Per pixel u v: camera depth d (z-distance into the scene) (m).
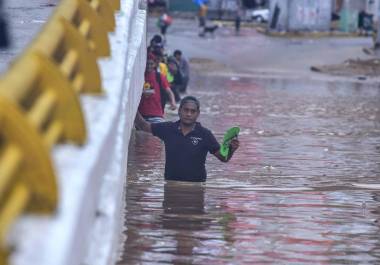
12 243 9.48
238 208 25.53
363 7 157.50
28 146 9.80
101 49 19.88
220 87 86.19
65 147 12.77
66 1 17.33
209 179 30.72
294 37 150.75
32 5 36.50
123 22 25.23
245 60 125.12
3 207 9.45
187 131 29.23
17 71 10.84
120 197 18.70
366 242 21.94
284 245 21.20
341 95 80.25
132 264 18.70
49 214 10.23
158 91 42.72
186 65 76.12
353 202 27.42
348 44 139.38
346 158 38.75
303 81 99.62
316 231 22.89
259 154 38.78
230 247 20.78
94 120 14.81
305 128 51.53
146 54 42.88
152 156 36.19
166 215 23.92
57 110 12.56
